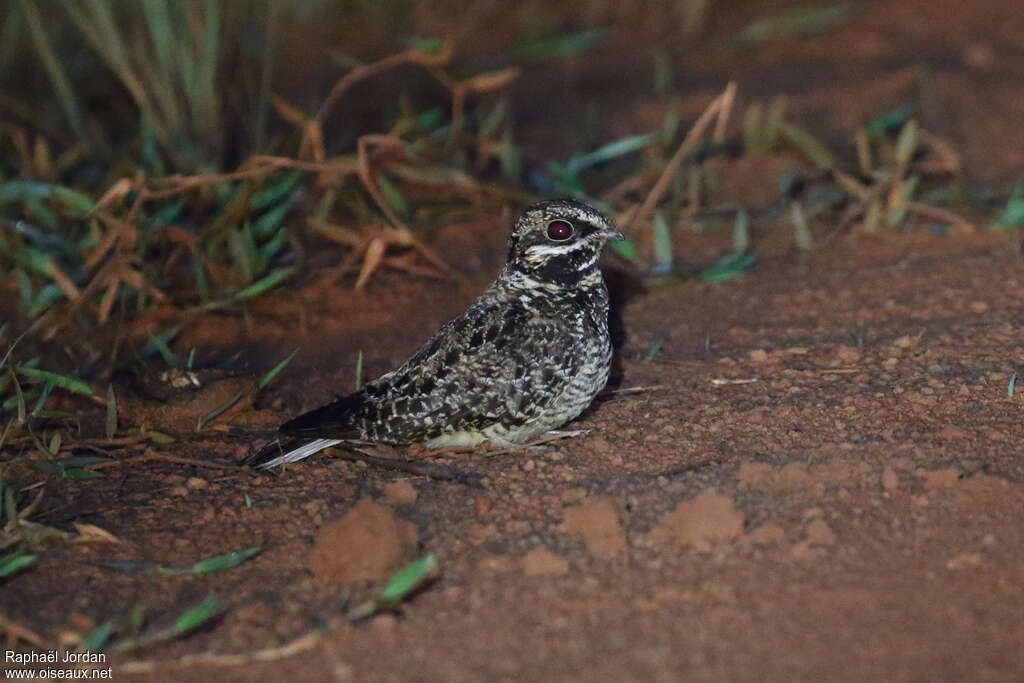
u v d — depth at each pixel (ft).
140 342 38.14
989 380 32.12
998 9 62.75
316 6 62.49
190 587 25.81
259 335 38.58
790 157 48.26
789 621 23.32
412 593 24.98
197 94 46.42
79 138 49.70
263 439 32.45
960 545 25.23
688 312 38.63
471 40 62.69
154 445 32.12
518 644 23.18
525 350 29.78
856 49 59.21
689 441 30.63
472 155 49.62
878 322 36.58
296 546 27.17
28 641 24.23
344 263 40.96
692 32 63.05
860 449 29.17
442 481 29.45
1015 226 41.83
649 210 44.14
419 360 30.40
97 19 50.14
